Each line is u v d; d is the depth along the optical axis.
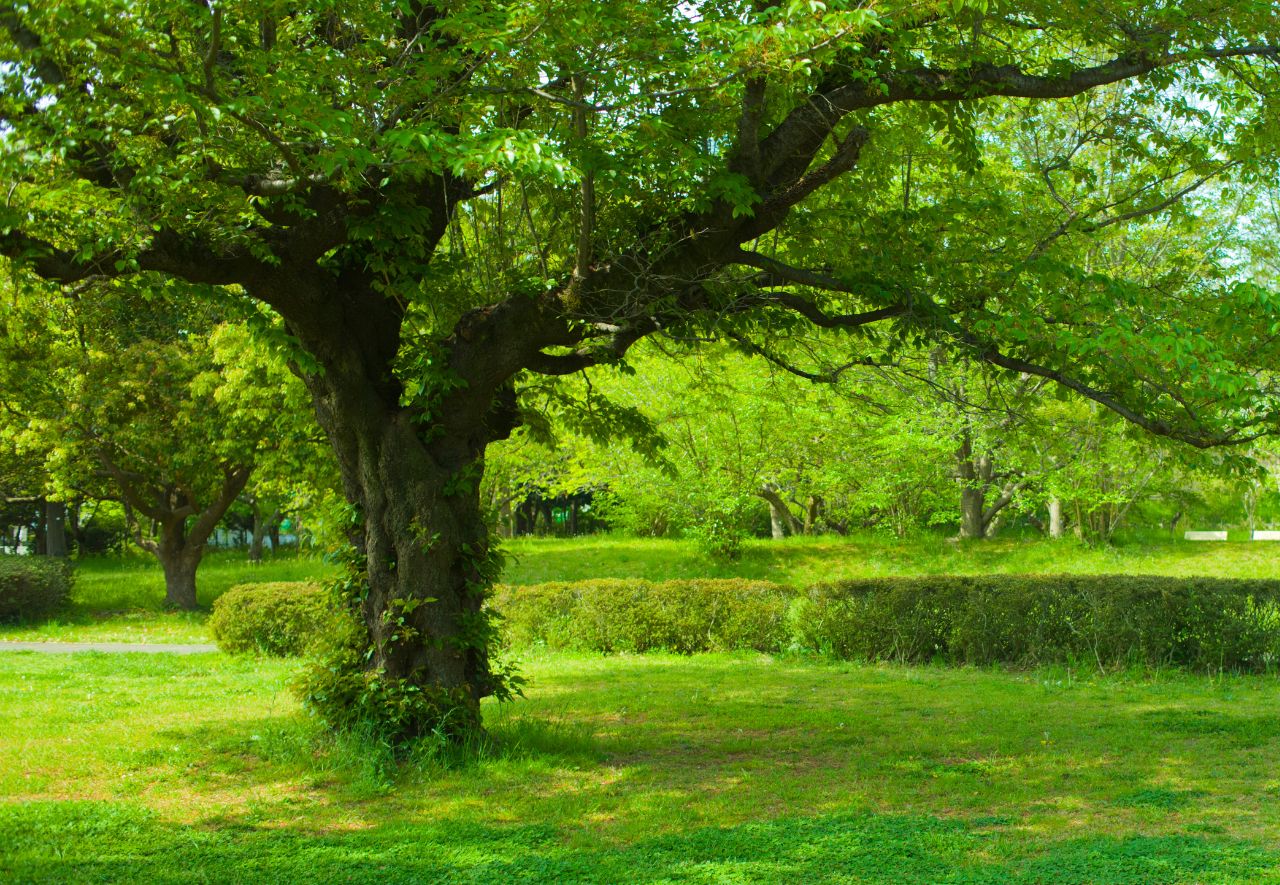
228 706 10.32
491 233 9.22
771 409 19.30
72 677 12.57
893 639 13.95
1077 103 9.97
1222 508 29.19
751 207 7.45
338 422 7.86
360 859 5.34
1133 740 8.47
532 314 7.71
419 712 7.50
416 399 7.73
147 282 7.03
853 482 22.62
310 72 5.95
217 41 5.62
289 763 7.46
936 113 8.42
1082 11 7.73
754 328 9.21
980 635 13.51
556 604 15.65
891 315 7.93
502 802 6.52
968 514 23.88
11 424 20.36
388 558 7.76
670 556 23.50
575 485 23.34
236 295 7.30
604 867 5.15
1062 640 13.27
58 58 5.74
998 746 8.28
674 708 10.26
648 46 6.23
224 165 6.87
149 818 6.16
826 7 6.11
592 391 9.75
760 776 7.29
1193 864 5.03
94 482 22.30
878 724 9.33
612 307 7.62
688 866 5.15
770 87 7.40
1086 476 20.25
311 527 18.81
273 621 14.77
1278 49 7.80
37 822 6.01
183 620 20.66
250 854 5.45
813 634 14.54
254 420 18.70
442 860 5.32
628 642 15.16
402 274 7.18
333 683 7.75
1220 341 7.16
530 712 10.03
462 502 7.93
